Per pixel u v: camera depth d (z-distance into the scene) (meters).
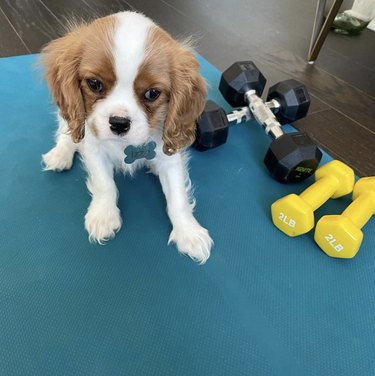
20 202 1.40
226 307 1.17
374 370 1.06
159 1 3.31
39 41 2.52
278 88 1.79
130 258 1.27
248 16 3.23
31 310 1.11
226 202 1.50
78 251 1.27
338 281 1.26
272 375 1.03
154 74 1.03
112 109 1.03
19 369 0.99
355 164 1.79
